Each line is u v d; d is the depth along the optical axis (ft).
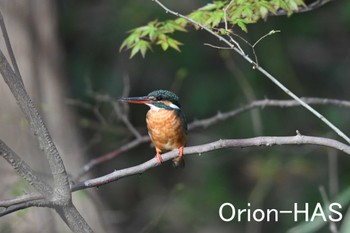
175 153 19.03
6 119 30.19
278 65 47.62
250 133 46.50
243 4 21.57
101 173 47.03
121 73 49.06
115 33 49.49
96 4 50.78
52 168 15.76
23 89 15.44
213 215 46.26
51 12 33.96
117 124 47.29
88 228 16.20
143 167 18.67
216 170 48.29
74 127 34.81
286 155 46.42
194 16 22.59
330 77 52.21
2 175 30.81
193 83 48.57
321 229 38.81
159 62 49.16
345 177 45.39
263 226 45.50
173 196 46.80
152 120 23.47
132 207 47.39
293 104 27.30
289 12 23.15
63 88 34.42
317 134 46.55
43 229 31.71
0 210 17.66
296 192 45.70
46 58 33.78
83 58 49.08
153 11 47.78
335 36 52.19
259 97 46.93
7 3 33.06
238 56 47.80
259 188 45.39
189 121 48.24
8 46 15.79
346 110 47.55
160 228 45.52
